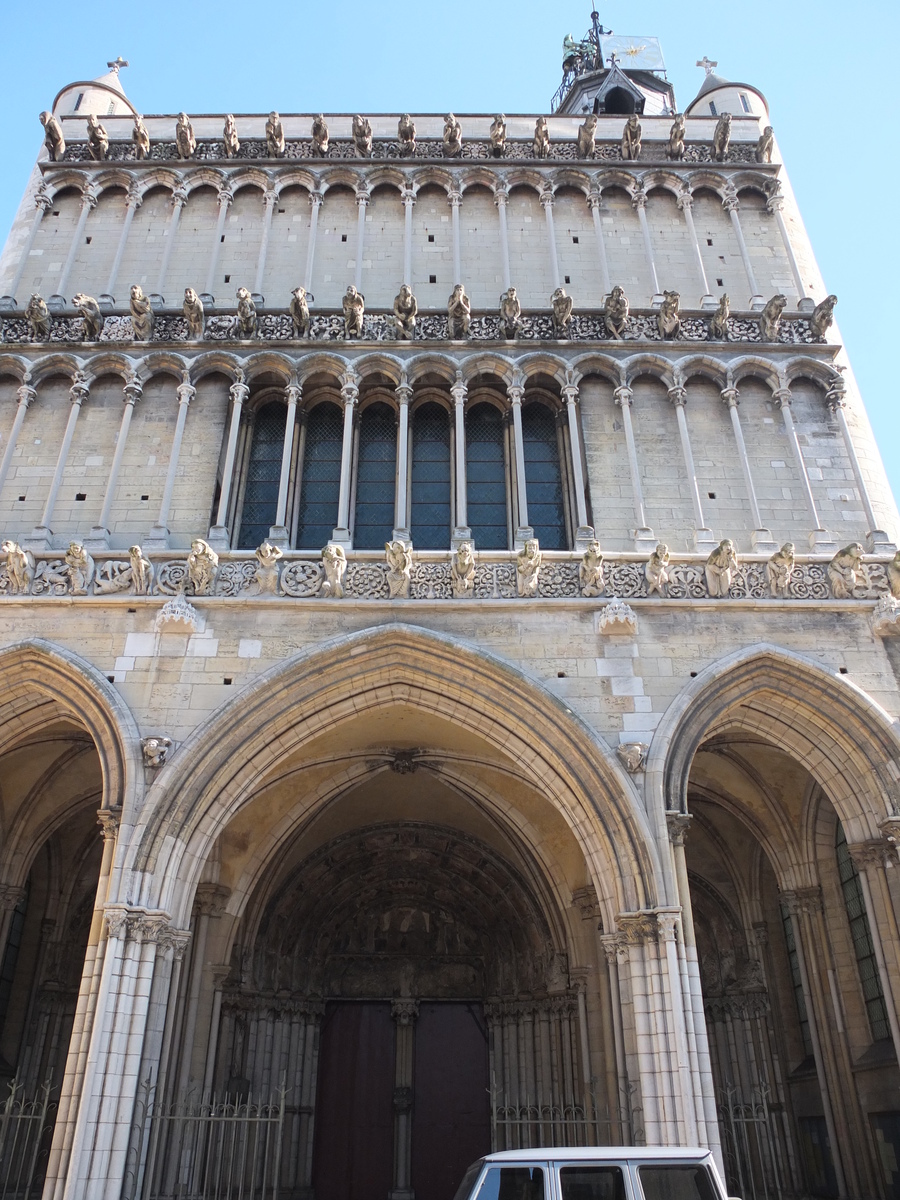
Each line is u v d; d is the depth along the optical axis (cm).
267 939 2505
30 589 1947
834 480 2209
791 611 1956
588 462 2219
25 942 2464
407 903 2845
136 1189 1497
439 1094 2645
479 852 2705
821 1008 2136
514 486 2247
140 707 1827
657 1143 1513
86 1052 1550
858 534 2142
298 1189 2419
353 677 1892
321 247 2570
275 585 1956
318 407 2381
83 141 2759
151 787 1736
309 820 2419
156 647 1884
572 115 2892
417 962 2777
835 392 2295
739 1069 2498
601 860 1777
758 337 2367
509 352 2317
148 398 2291
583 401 2298
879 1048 1988
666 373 2319
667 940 1628
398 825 2722
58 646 1856
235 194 2675
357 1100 2633
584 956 2272
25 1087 2320
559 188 2709
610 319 2355
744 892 2575
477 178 2697
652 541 2081
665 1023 1584
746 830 2556
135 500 2156
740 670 1883
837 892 2198
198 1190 1809
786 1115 2328
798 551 2120
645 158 2752
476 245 2583
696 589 1975
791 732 1959
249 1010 2375
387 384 2338
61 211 2650
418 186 2691
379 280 2506
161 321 2362
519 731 1873
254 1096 2338
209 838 1792
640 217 2631
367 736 2262
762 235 2642
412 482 2305
